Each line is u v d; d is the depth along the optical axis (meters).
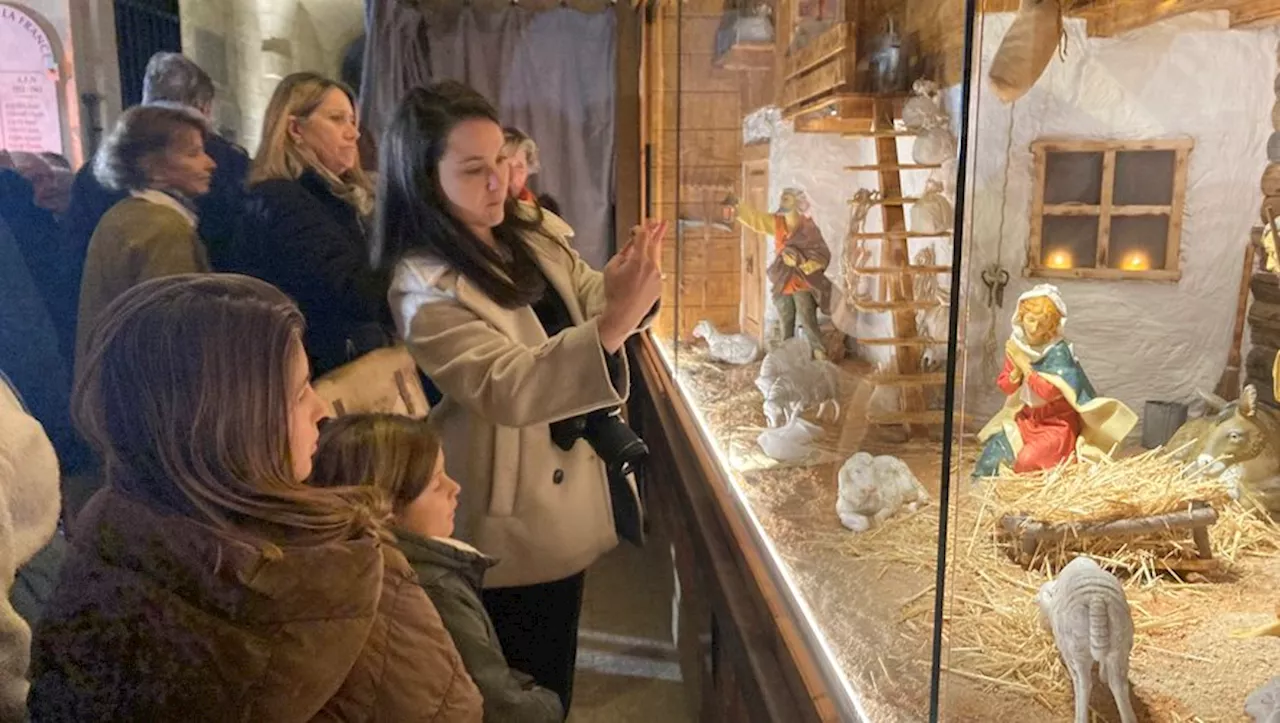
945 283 0.85
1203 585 1.16
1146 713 0.88
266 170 0.83
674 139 2.08
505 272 0.97
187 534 0.63
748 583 1.26
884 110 1.04
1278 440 1.38
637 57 1.32
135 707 0.63
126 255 0.72
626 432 1.13
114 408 0.62
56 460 0.65
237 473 0.63
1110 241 1.54
